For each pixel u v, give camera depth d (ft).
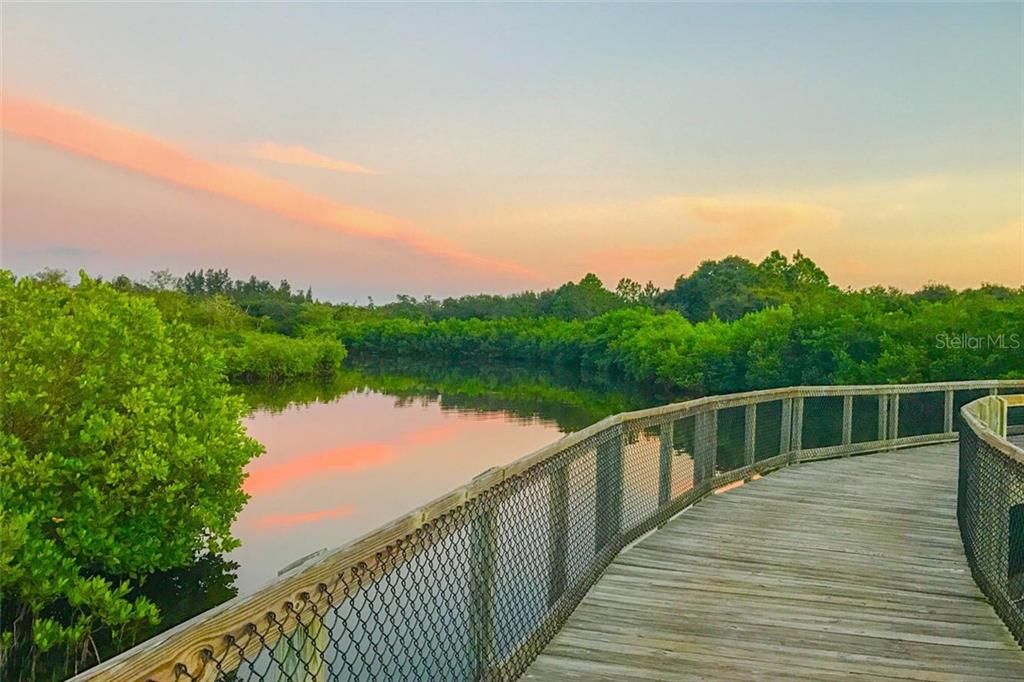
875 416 55.21
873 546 19.63
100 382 37.83
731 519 22.44
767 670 11.88
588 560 15.62
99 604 29.96
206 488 40.83
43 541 30.37
